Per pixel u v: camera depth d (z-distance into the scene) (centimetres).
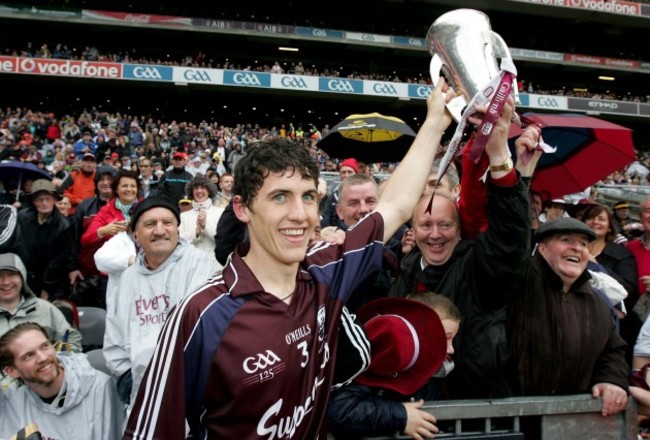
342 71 2898
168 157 1438
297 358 133
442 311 184
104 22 2423
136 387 236
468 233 224
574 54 2911
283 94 2633
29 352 231
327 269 153
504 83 156
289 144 139
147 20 2461
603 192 1048
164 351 130
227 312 130
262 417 128
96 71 2309
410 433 166
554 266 206
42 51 2322
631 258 387
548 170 373
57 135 1814
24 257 453
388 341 164
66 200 600
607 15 2823
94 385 248
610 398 196
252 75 2453
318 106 2895
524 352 204
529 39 3030
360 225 166
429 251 218
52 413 241
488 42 178
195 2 2731
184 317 130
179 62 2661
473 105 158
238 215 144
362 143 574
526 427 194
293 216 134
